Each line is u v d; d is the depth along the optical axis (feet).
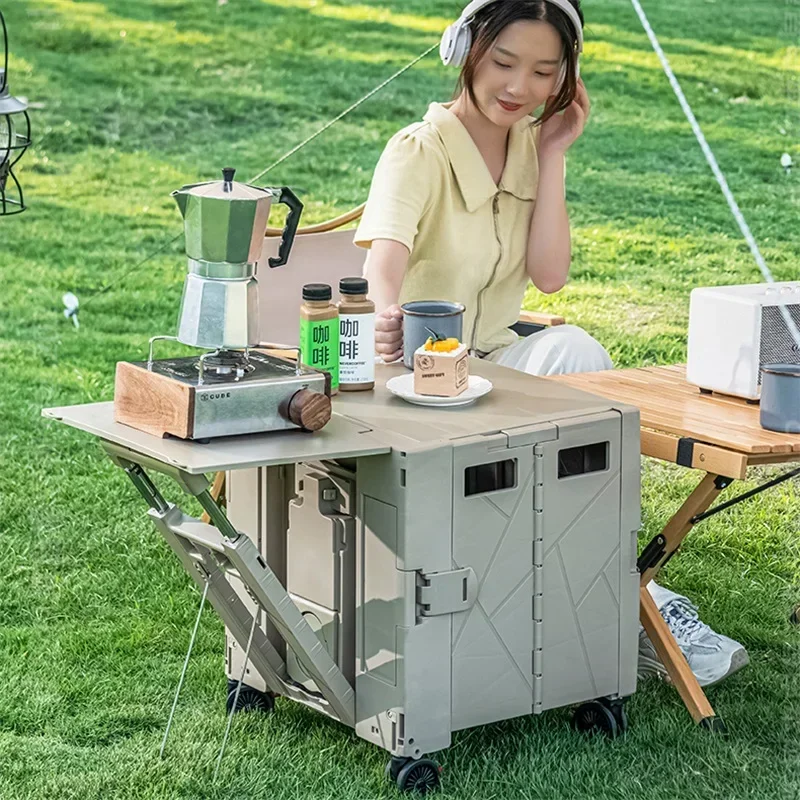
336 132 42.24
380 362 13.43
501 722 12.81
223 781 11.82
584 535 11.88
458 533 11.18
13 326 27.91
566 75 14.24
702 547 17.20
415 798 11.48
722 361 12.84
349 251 17.39
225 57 47.47
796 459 11.84
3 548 17.15
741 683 13.67
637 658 12.72
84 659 14.24
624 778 11.85
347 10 51.42
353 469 11.55
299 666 12.32
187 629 14.93
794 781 11.80
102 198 38.17
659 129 40.75
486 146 14.71
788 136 40.19
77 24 49.34
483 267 14.76
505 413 11.82
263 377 11.10
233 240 10.85
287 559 12.15
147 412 11.11
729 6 49.49
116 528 17.75
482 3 13.78
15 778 11.89
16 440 21.11
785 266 31.83
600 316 28.17
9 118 11.57
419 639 11.16
